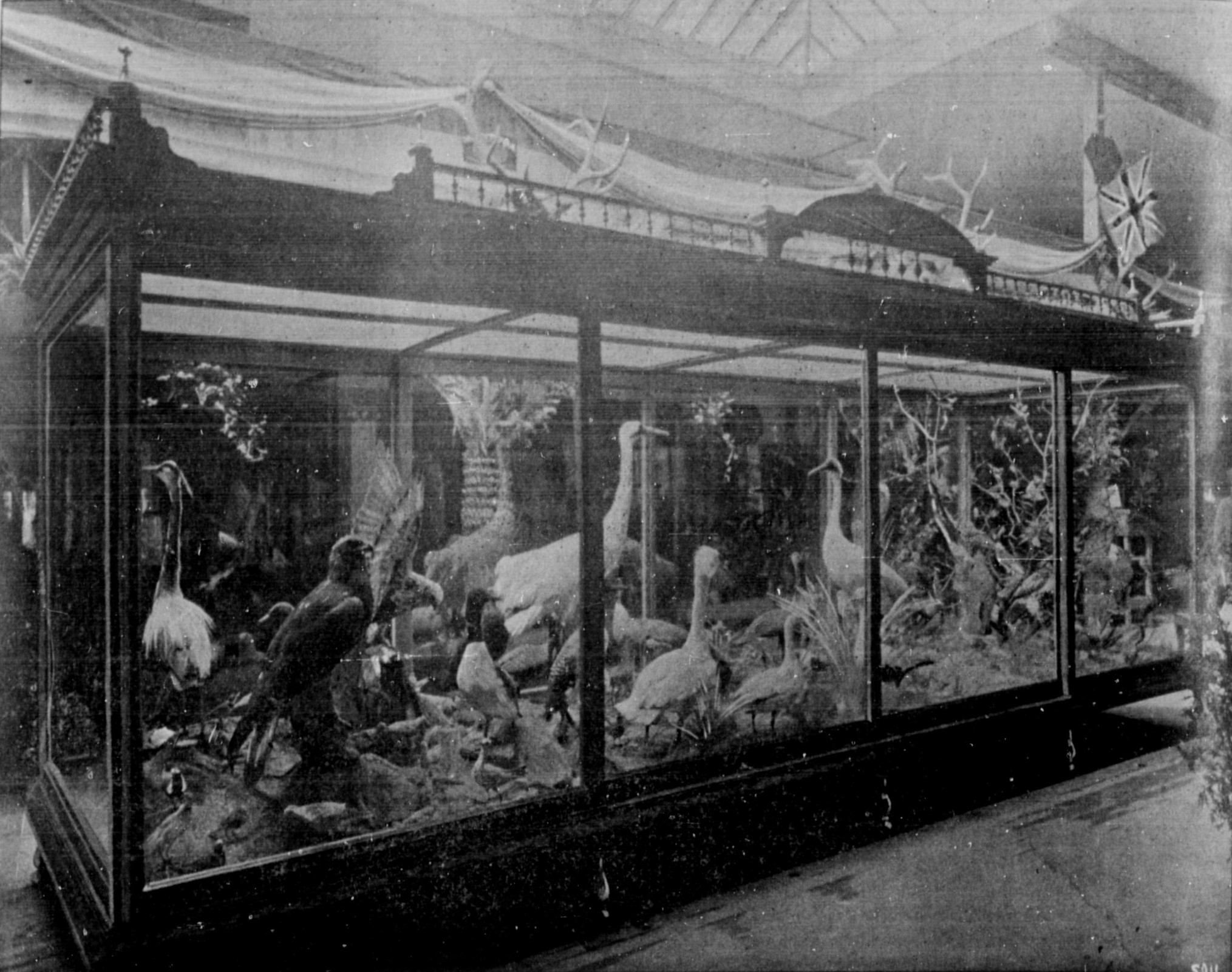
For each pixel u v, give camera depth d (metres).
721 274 4.61
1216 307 7.61
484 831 3.88
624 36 6.66
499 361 4.46
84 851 3.57
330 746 3.90
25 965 3.46
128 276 3.10
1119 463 6.89
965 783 5.46
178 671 3.61
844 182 8.03
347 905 3.44
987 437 6.20
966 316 5.70
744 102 7.38
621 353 4.96
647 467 4.94
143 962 3.05
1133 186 8.23
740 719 4.89
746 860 4.52
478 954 3.71
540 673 4.25
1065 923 4.07
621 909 4.11
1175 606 7.07
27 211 4.93
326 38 5.86
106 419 3.10
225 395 4.05
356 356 4.38
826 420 5.47
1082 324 6.40
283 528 4.07
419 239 3.73
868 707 5.29
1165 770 6.10
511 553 4.37
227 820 3.54
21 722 5.04
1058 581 6.42
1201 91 7.65
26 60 4.88
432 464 4.43
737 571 5.08
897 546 5.76
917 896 4.34
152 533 3.74
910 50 7.55
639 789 4.35
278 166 5.61
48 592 4.64
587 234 4.13
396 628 4.24
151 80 5.17
